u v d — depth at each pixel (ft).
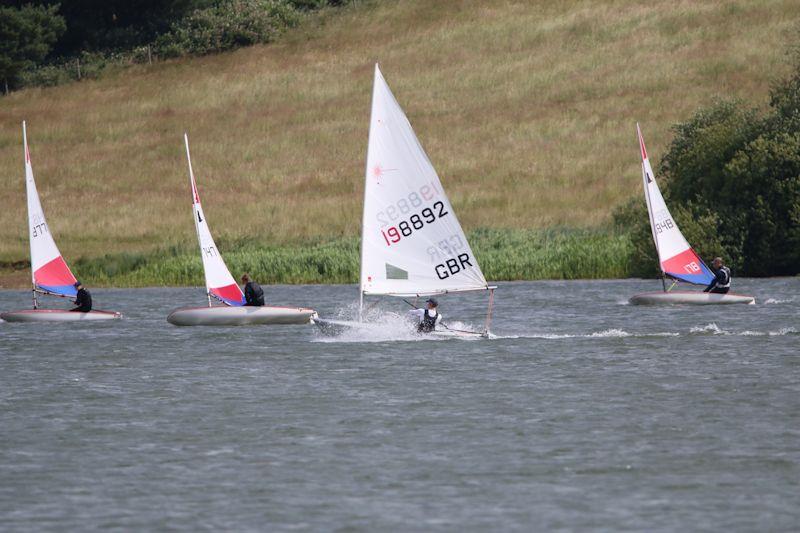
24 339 432.66
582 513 192.54
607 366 342.23
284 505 198.39
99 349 399.65
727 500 198.59
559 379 319.47
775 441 239.09
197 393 304.91
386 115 363.76
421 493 204.64
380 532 184.14
